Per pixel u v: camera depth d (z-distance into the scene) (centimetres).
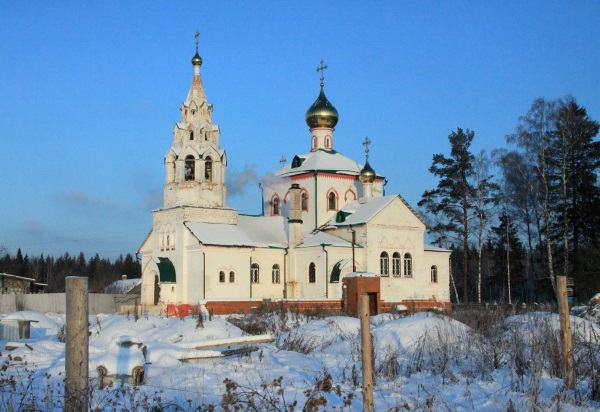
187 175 6225
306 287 6378
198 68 6381
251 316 4253
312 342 2862
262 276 6334
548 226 6062
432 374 2177
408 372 2222
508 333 2733
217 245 5888
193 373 2009
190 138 6253
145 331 3369
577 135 6425
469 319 3281
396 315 4200
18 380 1872
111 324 3797
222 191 6269
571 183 6694
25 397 1585
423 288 6875
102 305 6775
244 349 2436
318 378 1923
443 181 8162
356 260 6412
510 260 8375
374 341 2661
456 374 2144
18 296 6294
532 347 2192
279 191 7462
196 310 5456
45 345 2522
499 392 1806
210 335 3067
